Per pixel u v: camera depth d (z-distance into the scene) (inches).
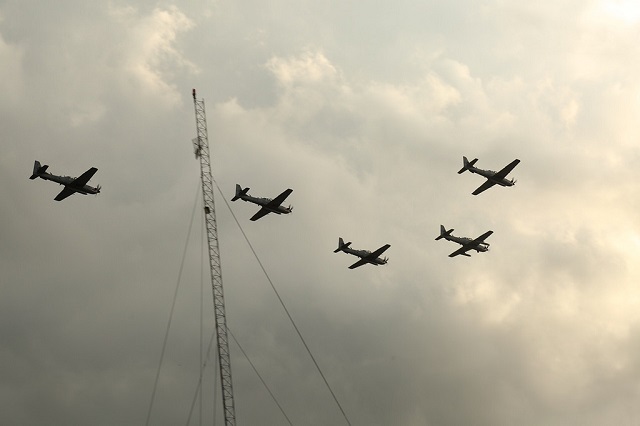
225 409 5807.1
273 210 6496.1
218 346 5979.3
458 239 7293.3
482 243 7362.2
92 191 6048.2
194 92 7081.7
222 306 6156.5
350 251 6845.5
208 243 6397.6
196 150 6806.1
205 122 6993.1
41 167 5866.1
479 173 7047.2
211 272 6264.8
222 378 5920.3
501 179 7066.9
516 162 6948.8
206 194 6589.6
